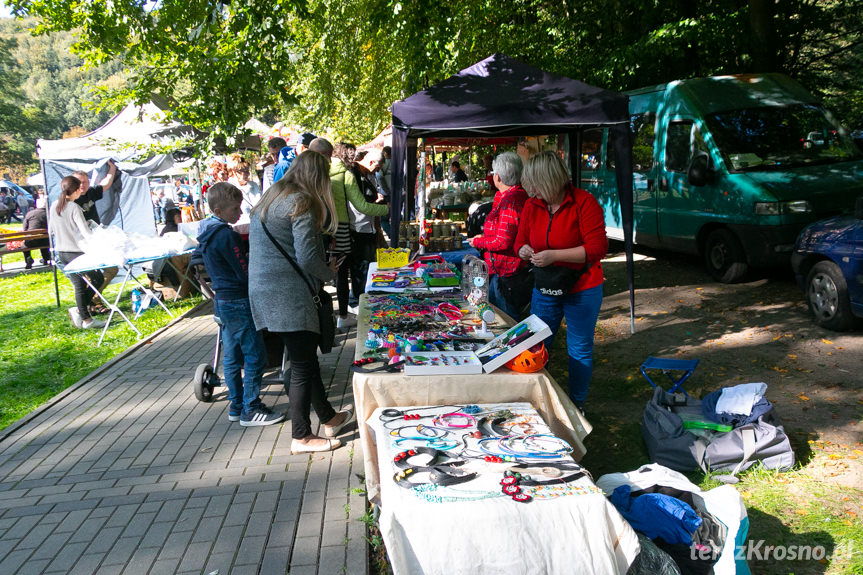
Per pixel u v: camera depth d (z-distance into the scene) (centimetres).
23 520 364
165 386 606
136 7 760
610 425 464
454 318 425
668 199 917
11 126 6756
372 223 741
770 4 1038
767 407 392
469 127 586
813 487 365
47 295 1259
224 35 777
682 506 272
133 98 831
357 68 1452
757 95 874
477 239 471
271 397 553
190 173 1661
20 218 3288
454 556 228
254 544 330
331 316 425
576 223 391
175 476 415
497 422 303
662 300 798
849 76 1385
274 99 837
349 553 318
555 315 414
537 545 231
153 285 1055
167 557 322
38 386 659
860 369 531
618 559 239
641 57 1090
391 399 333
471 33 1134
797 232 748
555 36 1277
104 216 1173
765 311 713
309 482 395
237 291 474
